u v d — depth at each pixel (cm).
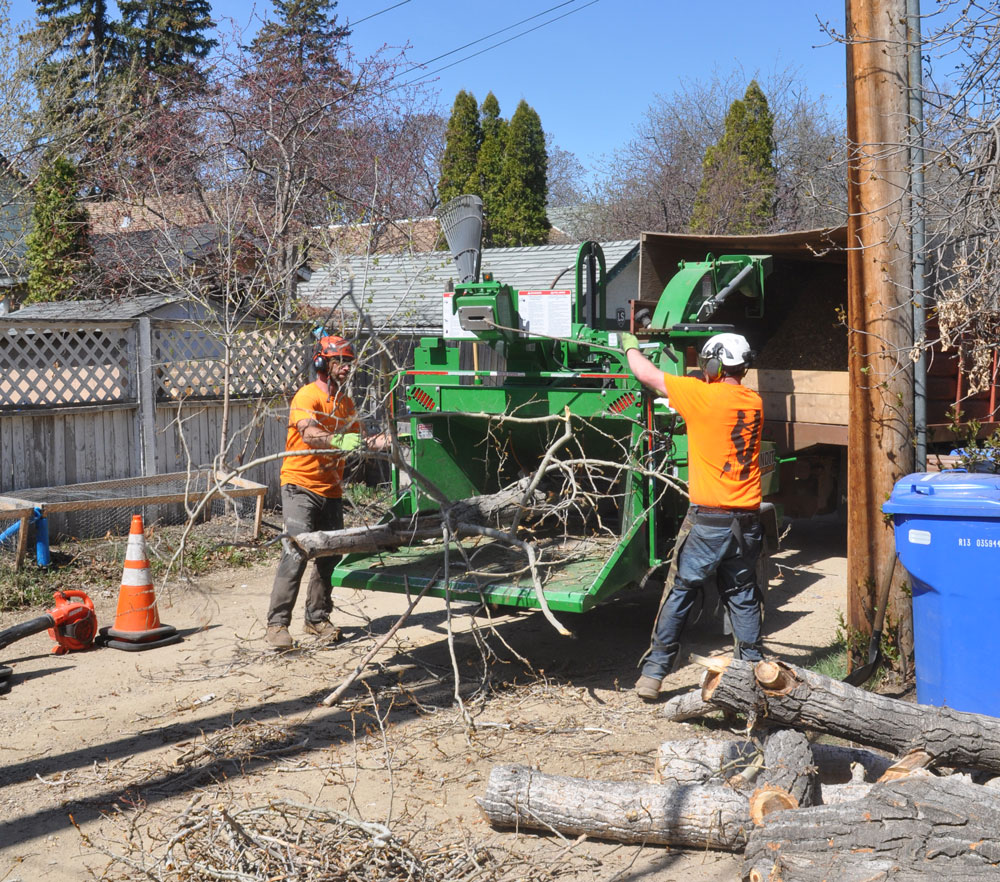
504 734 498
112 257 1634
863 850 314
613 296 1897
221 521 1020
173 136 1698
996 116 523
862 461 576
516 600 550
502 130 3466
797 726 405
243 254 1242
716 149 3147
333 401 620
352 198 1709
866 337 575
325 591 657
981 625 457
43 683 583
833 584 834
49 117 2041
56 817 411
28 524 824
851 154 576
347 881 338
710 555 512
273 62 1794
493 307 603
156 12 3269
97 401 961
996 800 323
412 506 666
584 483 711
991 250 537
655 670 537
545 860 370
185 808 416
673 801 374
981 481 475
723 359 509
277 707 541
